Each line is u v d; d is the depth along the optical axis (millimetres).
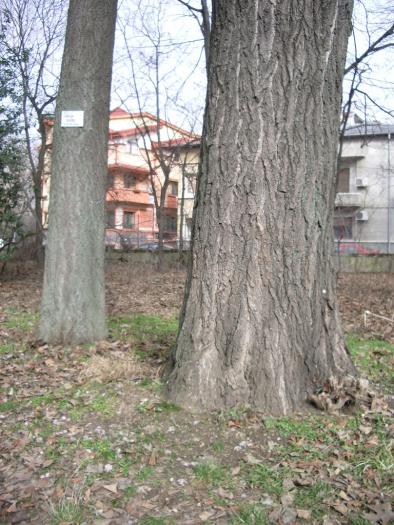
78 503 2908
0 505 2922
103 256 6348
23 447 3551
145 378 4562
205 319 3953
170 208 40812
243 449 3422
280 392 3824
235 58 3812
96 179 6199
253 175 3814
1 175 12672
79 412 4035
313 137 3881
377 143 32625
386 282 14930
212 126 3932
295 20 3760
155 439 3559
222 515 2785
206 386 3881
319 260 4039
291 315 3924
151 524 2721
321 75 3859
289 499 2898
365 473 3150
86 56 5996
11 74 12586
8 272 15297
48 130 19969
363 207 32719
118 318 7934
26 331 6852
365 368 5172
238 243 3869
